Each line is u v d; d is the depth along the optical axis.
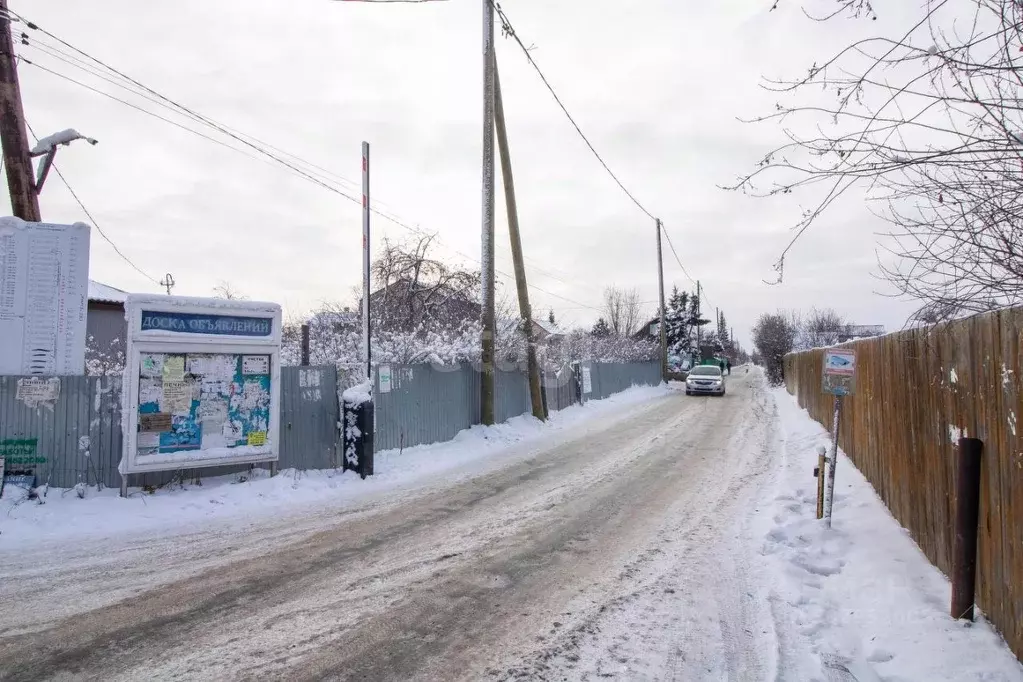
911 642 4.29
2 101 9.28
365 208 11.44
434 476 11.16
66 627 4.69
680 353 61.62
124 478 8.48
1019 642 3.82
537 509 8.65
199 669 4.05
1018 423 3.79
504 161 18.44
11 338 8.85
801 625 4.80
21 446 8.26
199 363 9.17
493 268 16.59
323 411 11.15
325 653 4.31
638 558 6.50
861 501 8.30
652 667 4.16
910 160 3.55
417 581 5.77
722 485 10.27
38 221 9.58
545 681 3.96
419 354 15.10
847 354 7.35
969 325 4.66
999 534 4.12
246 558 6.41
